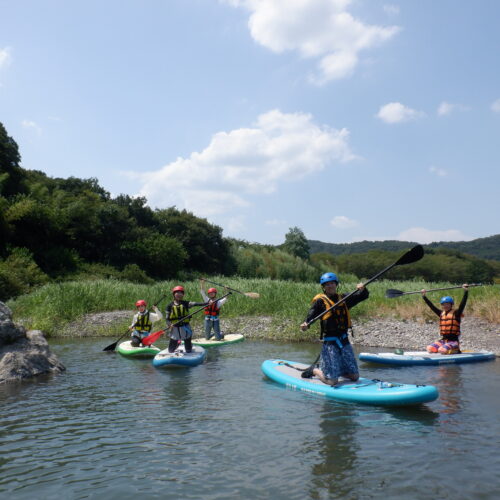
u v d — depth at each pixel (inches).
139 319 411.5
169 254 1493.6
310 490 130.2
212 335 479.5
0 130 1310.3
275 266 1930.4
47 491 131.0
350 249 7249.0
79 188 1739.7
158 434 177.9
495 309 514.3
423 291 377.7
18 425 189.9
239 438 173.0
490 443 166.6
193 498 126.3
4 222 1099.3
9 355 294.5
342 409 212.7
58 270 1143.6
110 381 278.8
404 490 129.7
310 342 472.1
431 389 213.9
